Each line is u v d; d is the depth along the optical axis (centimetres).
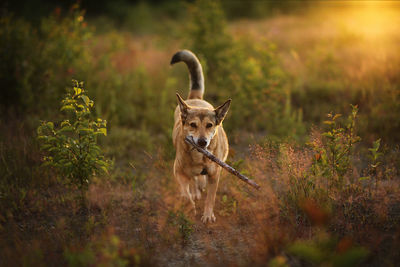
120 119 848
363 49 1120
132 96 954
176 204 503
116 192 543
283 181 485
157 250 393
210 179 480
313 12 2203
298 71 1031
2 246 402
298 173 454
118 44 1128
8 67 832
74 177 484
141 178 586
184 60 637
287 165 458
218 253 386
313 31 1555
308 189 436
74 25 930
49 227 450
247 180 408
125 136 757
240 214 466
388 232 388
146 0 3453
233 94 816
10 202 493
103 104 866
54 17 970
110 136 729
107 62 984
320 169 444
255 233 416
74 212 484
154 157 654
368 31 1288
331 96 878
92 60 987
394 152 563
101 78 946
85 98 473
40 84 829
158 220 466
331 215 402
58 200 511
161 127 818
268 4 2597
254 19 2411
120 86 942
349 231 394
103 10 3114
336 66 1008
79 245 385
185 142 461
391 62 922
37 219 471
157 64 1215
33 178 554
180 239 414
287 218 429
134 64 1170
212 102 833
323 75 993
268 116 775
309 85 931
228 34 1102
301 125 711
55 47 878
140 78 1010
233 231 434
